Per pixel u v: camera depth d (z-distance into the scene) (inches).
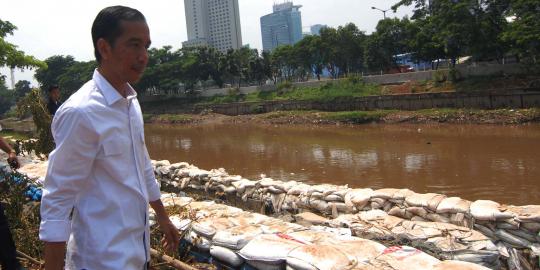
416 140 851.4
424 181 524.4
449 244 188.4
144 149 89.4
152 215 195.8
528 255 198.8
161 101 2263.8
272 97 1775.3
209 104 1924.2
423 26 1339.8
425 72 1382.9
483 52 1165.7
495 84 1141.7
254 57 2144.4
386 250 142.6
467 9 1139.3
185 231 178.2
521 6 1024.9
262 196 319.3
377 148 790.5
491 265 183.8
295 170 647.1
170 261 155.8
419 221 223.9
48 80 2778.1
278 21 4781.0
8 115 2679.6
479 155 655.1
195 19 3661.4
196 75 2224.4
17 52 692.7
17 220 196.2
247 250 150.6
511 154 644.1
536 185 468.8
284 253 142.3
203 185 375.9
